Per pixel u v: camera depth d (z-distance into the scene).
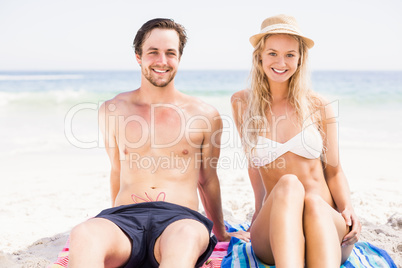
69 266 2.12
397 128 11.43
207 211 3.31
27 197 5.50
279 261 2.30
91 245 2.17
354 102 18.02
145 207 2.67
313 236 2.40
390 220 4.28
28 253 3.61
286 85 3.21
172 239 2.28
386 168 7.18
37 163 7.82
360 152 8.59
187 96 3.07
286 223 2.38
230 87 27.78
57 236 4.06
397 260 3.19
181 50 2.98
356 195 5.27
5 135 10.76
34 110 16.62
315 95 3.24
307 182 3.05
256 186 3.38
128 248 2.44
